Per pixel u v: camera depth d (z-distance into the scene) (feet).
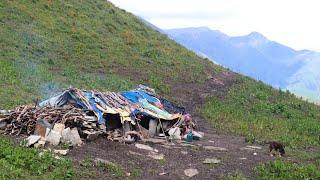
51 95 88.63
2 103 75.20
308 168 61.21
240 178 56.29
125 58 133.18
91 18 156.56
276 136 86.58
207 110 103.91
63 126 60.34
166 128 79.30
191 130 80.07
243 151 70.95
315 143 84.28
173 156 63.41
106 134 65.87
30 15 138.21
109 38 145.69
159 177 54.03
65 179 47.01
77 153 55.93
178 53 152.46
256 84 134.82
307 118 106.83
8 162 47.16
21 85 89.92
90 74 114.93
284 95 127.44
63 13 150.41
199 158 64.03
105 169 52.34
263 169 60.08
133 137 69.05
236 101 114.21
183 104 107.96
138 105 79.97
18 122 61.72
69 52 127.03
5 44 115.44
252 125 95.04
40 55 118.52
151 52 142.10
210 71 141.59
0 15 130.41
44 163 48.60
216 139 79.92
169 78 126.00
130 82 113.91
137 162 57.88
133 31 160.86
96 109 69.97
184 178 55.06
